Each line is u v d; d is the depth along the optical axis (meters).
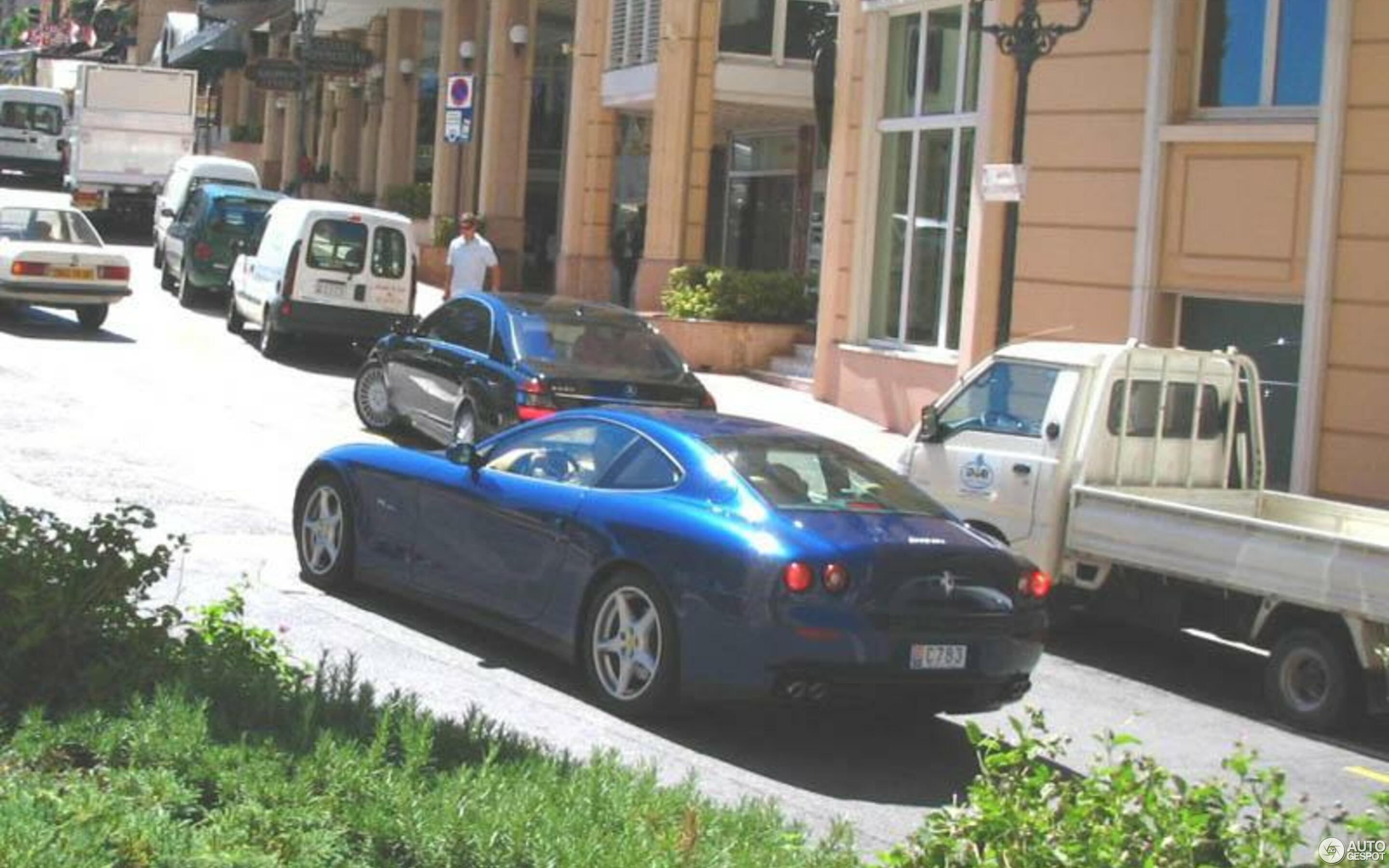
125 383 23.53
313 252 27.48
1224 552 12.25
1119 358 13.68
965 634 9.79
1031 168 21.42
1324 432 18.06
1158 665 13.77
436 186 45.03
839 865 6.50
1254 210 18.94
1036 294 21.34
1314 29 18.75
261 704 7.64
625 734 9.86
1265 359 19.11
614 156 36.97
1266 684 12.73
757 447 10.55
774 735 10.30
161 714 7.14
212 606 9.33
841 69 26.33
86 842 5.80
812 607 9.43
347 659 9.82
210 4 62.28
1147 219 19.84
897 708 10.35
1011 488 13.72
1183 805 5.52
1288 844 5.39
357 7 49.69
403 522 11.92
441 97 44.88
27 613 7.80
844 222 26.17
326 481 12.70
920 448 14.51
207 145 65.50
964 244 23.84
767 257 35.94
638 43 34.66
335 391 25.09
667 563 9.91
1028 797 5.64
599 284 36.84
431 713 7.88
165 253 37.03
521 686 10.66
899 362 24.41
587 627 10.41
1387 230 17.64
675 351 18.62
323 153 61.56
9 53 100.12
